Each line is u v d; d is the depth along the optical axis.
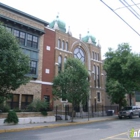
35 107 21.48
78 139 10.27
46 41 27.66
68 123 19.86
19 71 13.95
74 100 22.14
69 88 21.66
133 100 48.19
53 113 22.58
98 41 39.00
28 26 24.27
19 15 23.75
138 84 31.12
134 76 30.88
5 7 22.28
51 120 21.97
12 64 13.39
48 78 27.02
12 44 13.95
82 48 35.03
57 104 27.52
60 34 30.39
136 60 29.27
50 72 27.50
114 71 31.80
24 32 24.42
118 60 30.88
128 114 27.56
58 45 29.94
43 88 26.03
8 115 17.78
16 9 23.19
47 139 10.45
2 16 21.69
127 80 30.66
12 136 11.77
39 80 25.41
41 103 21.91
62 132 13.40
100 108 35.47
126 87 30.61
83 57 35.03
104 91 37.91
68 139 10.31
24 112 19.59
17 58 13.98
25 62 14.41
